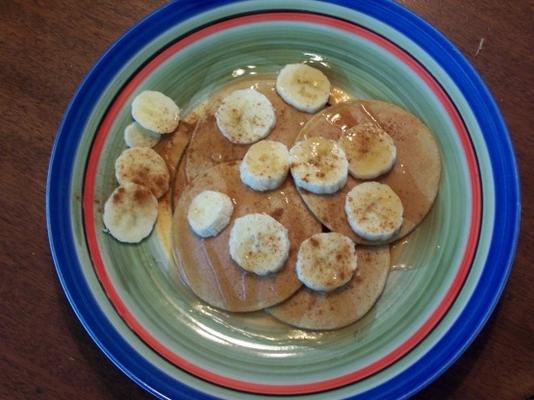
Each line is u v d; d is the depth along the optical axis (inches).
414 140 15.1
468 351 13.8
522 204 14.7
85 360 14.1
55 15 16.6
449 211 14.6
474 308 13.4
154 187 15.1
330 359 13.7
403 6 15.2
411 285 14.2
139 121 15.2
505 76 15.6
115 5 16.6
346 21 15.7
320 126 15.3
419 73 15.3
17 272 14.8
